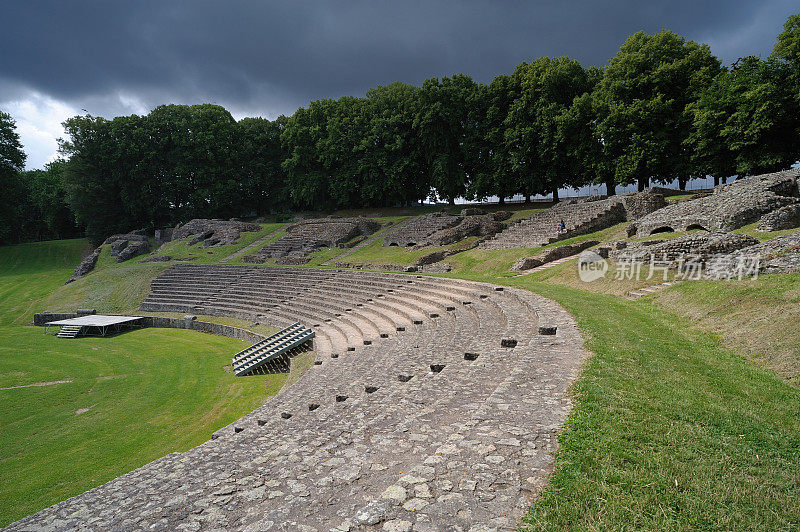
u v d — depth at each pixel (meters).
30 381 22.48
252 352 25.19
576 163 49.03
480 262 33.06
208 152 72.56
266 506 5.00
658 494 4.25
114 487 7.38
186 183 72.88
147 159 70.25
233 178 76.75
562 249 28.56
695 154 39.41
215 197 73.69
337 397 11.57
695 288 15.24
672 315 14.22
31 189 82.06
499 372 9.05
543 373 8.15
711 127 36.28
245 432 10.84
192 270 50.00
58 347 30.44
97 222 70.94
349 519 4.12
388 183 62.59
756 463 5.02
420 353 13.55
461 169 59.59
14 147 69.38
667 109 39.81
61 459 13.80
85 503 6.74
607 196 43.00
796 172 25.55
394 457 5.63
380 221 60.62
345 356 19.77
